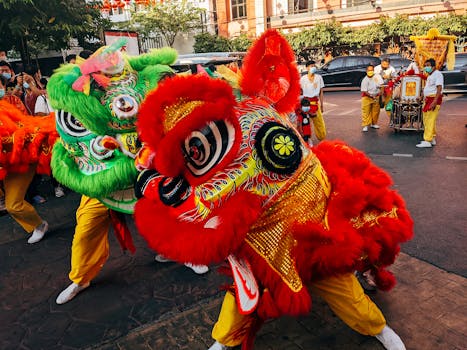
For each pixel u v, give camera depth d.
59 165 2.86
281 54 2.05
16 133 3.93
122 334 2.86
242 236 1.74
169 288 3.39
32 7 7.89
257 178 1.78
